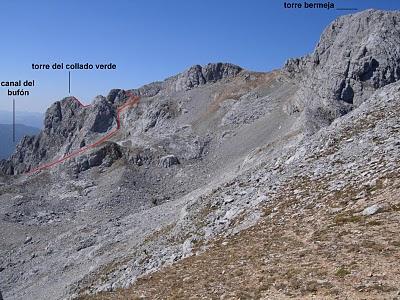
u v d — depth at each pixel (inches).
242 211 1546.5
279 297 709.9
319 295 675.4
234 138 6161.4
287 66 7317.9
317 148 1740.9
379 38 4495.6
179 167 5979.3
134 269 1656.0
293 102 5315.0
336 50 4859.7
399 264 720.3
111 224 3595.0
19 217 5054.1
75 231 3878.0
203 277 981.8
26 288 2984.7
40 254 3713.1
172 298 882.1
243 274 898.7
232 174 3582.7
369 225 942.4
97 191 5585.6
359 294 643.5
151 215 3395.7
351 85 4333.2
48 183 6097.4
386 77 4252.0
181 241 1705.2
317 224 1081.4
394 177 1117.7
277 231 1162.0
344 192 1202.6
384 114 1663.4
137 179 5767.7
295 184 1498.5
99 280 1931.6
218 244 1307.8
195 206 2142.0
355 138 1585.9
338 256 824.9
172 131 7372.1
